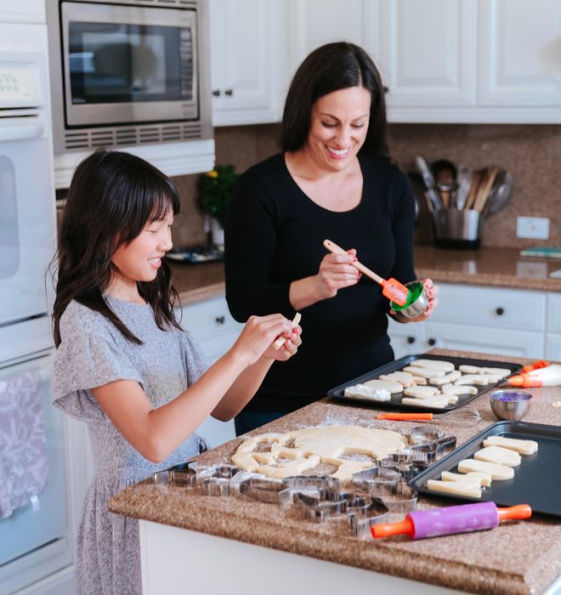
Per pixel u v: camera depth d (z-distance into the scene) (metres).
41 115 2.52
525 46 3.47
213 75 3.49
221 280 3.33
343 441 1.72
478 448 1.70
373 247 2.29
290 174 2.25
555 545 1.32
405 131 4.14
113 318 1.70
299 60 3.80
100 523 1.73
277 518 1.41
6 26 2.41
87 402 1.69
